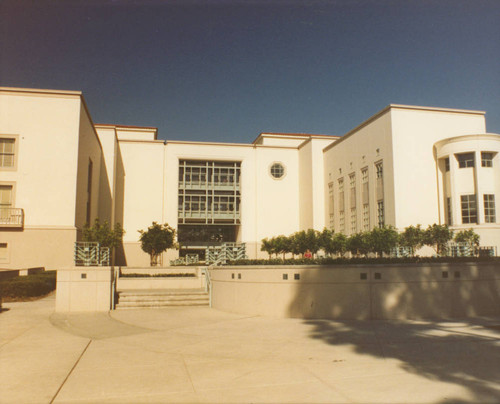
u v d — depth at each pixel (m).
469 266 12.69
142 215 42.66
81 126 29.27
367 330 10.28
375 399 5.50
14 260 26.78
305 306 12.31
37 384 6.21
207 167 45.41
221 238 46.69
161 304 14.89
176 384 6.21
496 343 8.64
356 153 36.19
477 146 28.28
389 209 30.72
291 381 6.32
